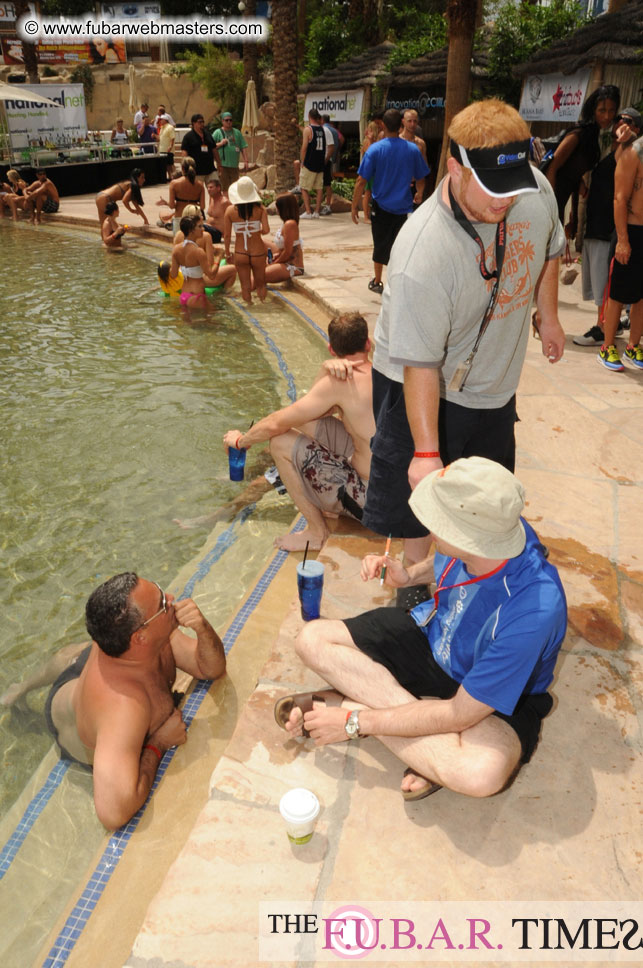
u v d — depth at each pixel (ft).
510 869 7.31
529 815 7.85
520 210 7.72
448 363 8.68
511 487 6.73
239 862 7.38
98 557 14.17
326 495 12.84
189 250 29.43
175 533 14.88
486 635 7.22
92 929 7.41
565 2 47.88
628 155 16.90
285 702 8.73
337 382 12.04
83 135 71.10
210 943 6.67
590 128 20.88
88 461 17.76
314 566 10.46
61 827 8.85
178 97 106.73
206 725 9.70
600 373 19.53
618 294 18.72
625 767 8.39
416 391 8.11
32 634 12.24
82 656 10.78
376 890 7.12
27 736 10.23
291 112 51.39
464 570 7.64
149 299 32.22
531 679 7.52
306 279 31.58
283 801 7.43
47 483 16.81
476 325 8.23
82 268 38.96
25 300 32.24
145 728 8.84
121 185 46.29
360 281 31.19
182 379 22.89
